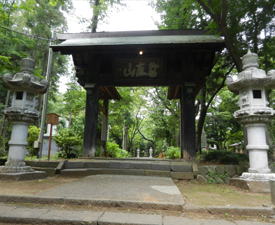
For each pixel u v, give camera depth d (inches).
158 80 351.3
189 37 334.0
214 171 260.2
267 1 281.0
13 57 685.3
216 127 1024.2
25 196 142.2
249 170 218.7
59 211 124.9
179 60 369.1
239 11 293.3
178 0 485.1
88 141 334.6
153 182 215.9
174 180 260.4
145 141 1696.6
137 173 273.3
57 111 1069.1
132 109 1014.4
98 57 358.3
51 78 958.4
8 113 236.8
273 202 139.0
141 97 872.3
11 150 240.4
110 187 181.9
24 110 238.2
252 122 220.1
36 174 244.2
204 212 128.8
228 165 266.1
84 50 331.9
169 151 611.2
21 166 238.4
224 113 950.4
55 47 318.0
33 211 124.0
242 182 210.8
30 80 239.9
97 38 359.3
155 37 347.9
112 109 656.4
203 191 195.2
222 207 129.9
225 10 274.5
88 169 277.0
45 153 999.0
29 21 774.5
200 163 305.3
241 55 337.1
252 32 328.2
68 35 371.9
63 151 445.1
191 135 319.0
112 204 134.6
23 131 245.1
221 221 116.1
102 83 358.3
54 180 238.5
